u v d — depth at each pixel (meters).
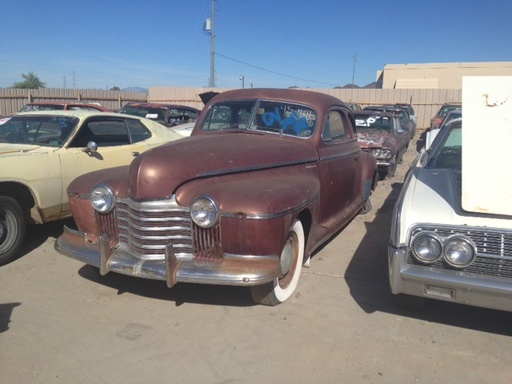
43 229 6.03
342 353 3.23
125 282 4.39
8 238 4.83
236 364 3.09
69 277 4.52
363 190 6.38
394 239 3.27
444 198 3.40
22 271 4.66
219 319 3.68
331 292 4.19
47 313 3.77
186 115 13.30
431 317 3.73
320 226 4.89
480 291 3.01
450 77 41.41
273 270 3.43
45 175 5.12
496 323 3.65
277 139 4.70
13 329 3.51
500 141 3.25
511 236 2.97
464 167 3.23
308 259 4.51
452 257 3.06
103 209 3.89
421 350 3.27
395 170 10.98
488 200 3.08
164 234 3.59
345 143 5.52
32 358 3.14
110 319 3.68
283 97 5.03
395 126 11.25
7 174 4.77
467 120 3.37
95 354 3.20
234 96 5.19
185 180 3.59
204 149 3.92
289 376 2.97
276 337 3.42
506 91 3.38
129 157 6.24
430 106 27.25
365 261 5.00
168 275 3.43
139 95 27.58
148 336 3.43
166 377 2.95
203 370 3.03
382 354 3.22
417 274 3.14
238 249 3.46
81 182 4.15
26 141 5.73
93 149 5.62
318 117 4.85
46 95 22.14
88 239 4.10
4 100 20.48
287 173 4.28
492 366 3.10
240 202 3.40
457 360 3.16
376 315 3.77
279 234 3.46
